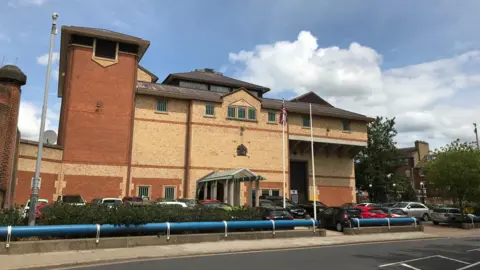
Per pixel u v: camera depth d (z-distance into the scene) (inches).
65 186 1100.5
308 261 474.9
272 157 1450.5
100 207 583.8
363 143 1672.0
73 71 1171.3
